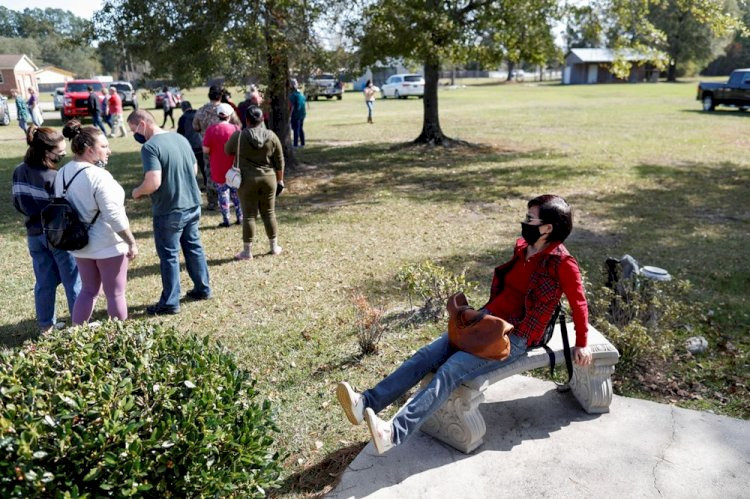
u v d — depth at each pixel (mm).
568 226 3113
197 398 2549
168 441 2342
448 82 74188
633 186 11383
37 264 5027
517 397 3971
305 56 12328
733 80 26719
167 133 5285
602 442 3463
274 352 4852
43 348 2906
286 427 3791
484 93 48875
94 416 2342
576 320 3229
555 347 3484
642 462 3281
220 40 10719
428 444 3461
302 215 9641
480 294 6055
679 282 4891
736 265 6805
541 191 11133
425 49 13898
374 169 13922
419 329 5184
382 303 5844
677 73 72500
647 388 4180
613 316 4773
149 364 2775
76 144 4340
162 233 5430
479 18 14969
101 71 113750
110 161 15609
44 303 5070
